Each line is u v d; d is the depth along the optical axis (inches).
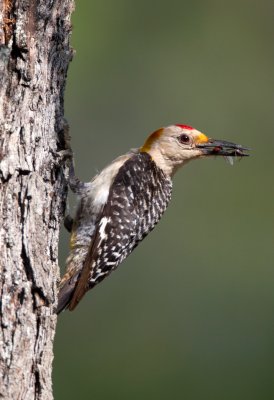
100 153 629.6
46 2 285.9
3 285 264.7
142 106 647.1
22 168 274.2
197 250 649.0
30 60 278.4
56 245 290.8
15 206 271.7
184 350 598.2
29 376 266.7
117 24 655.8
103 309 604.1
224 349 606.2
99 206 347.9
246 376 587.5
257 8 692.7
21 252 270.5
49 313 274.8
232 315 629.9
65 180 307.1
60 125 299.0
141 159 376.5
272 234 659.4
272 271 646.5
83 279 337.7
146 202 371.9
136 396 576.4
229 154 396.2
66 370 576.4
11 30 274.2
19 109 275.6
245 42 682.8
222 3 691.4
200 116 663.8
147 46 665.0
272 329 624.1
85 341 589.9
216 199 663.1
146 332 602.2
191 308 622.2
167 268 636.1
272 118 673.6
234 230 660.1
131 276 625.9
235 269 649.0
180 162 394.0
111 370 582.2
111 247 352.2
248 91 677.9
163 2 666.8
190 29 675.4
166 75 660.1
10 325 263.7
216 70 677.9
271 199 667.4
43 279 273.3
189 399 577.0
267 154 671.1
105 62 649.0
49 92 291.6
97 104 640.4
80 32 644.1
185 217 660.7
